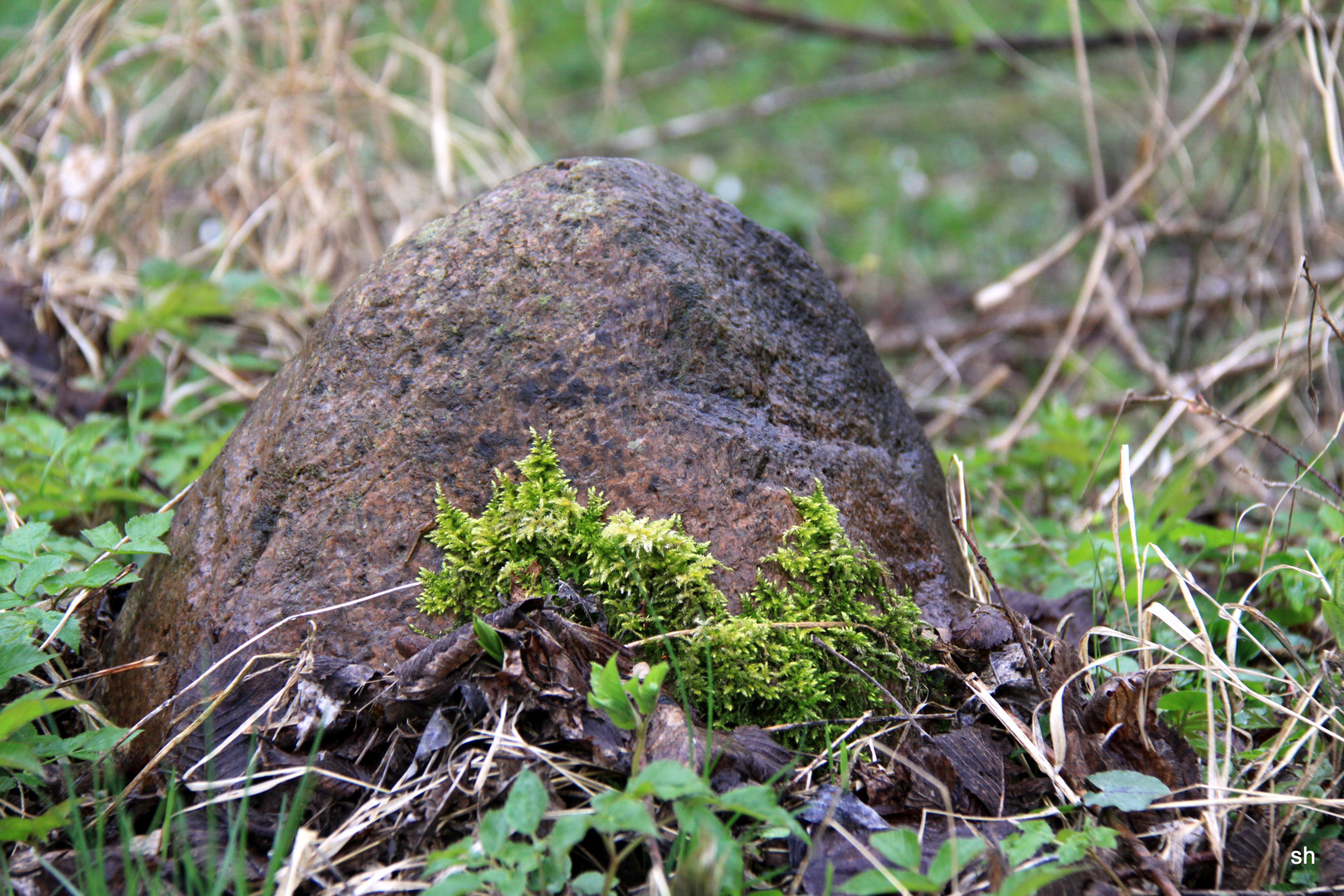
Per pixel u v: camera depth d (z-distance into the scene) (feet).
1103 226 9.95
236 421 8.38
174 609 6.71
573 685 6.42
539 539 6.59
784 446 6.74
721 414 6.72
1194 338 11.28
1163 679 6.76
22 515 7.32
